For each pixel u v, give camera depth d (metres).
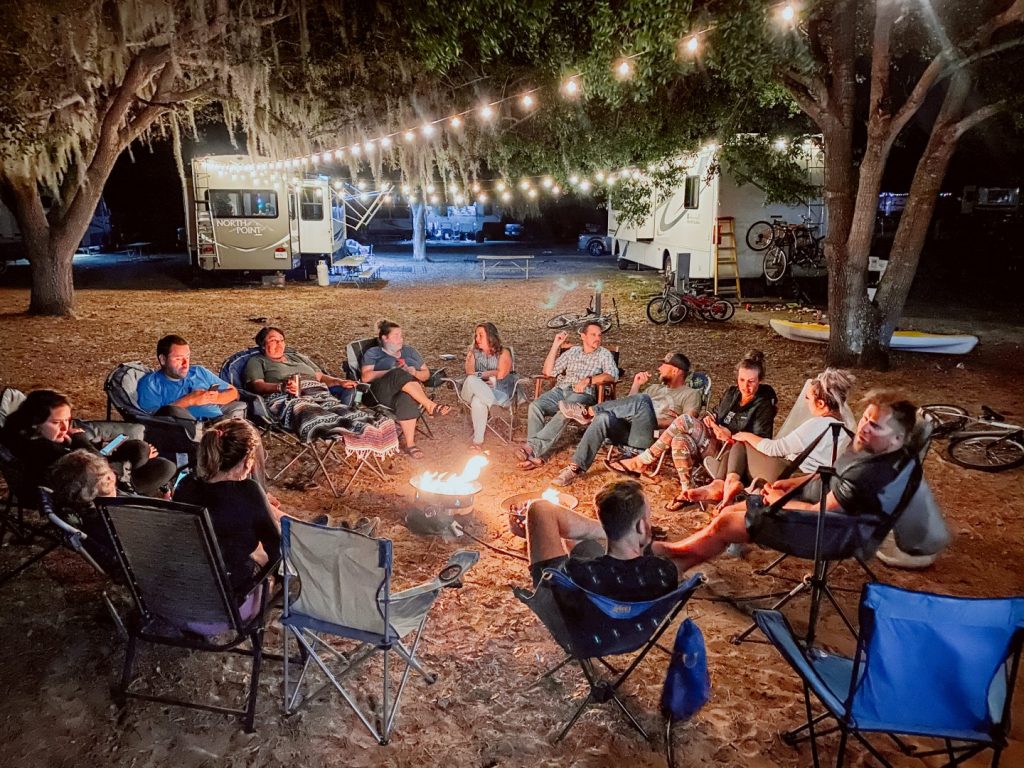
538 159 11.48
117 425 5.03
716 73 9.72
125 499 2.84
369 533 3.68
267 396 5.98
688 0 5.89
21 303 14.64
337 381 6.32
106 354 10.12
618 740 3.06
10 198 12.58
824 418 4.52
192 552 2.88
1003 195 24.11
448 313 13.91
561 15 6.94
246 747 2.99
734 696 3.33
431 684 3.36
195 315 13.49
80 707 3.19
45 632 3.70
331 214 18.94
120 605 3.93
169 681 3.36
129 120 12.95
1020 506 5.42
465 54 9.84
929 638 2.37
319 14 10.21
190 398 5.43
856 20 8.80
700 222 15.75
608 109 10.48
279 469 5.91
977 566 4.53
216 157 17.28
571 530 3.84
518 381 6.59
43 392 4.10
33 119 10.34
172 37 9.80
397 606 3.09
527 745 3.02
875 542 3.54
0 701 3.21
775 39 6.08
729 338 11.70
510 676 3.44
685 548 4.12
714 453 5.36
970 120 8.80
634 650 3.04
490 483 5.75
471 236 33.00
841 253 9.52
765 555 4.59
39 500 3.47
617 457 6.04
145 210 29.84
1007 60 8.59
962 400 8.24
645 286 17.92
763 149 12.54
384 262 23.72
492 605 4.01
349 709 3.21
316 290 17.34
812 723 2.82
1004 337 11.82
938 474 6.02
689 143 11.45
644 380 6.06
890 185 21.55
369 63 10.51
